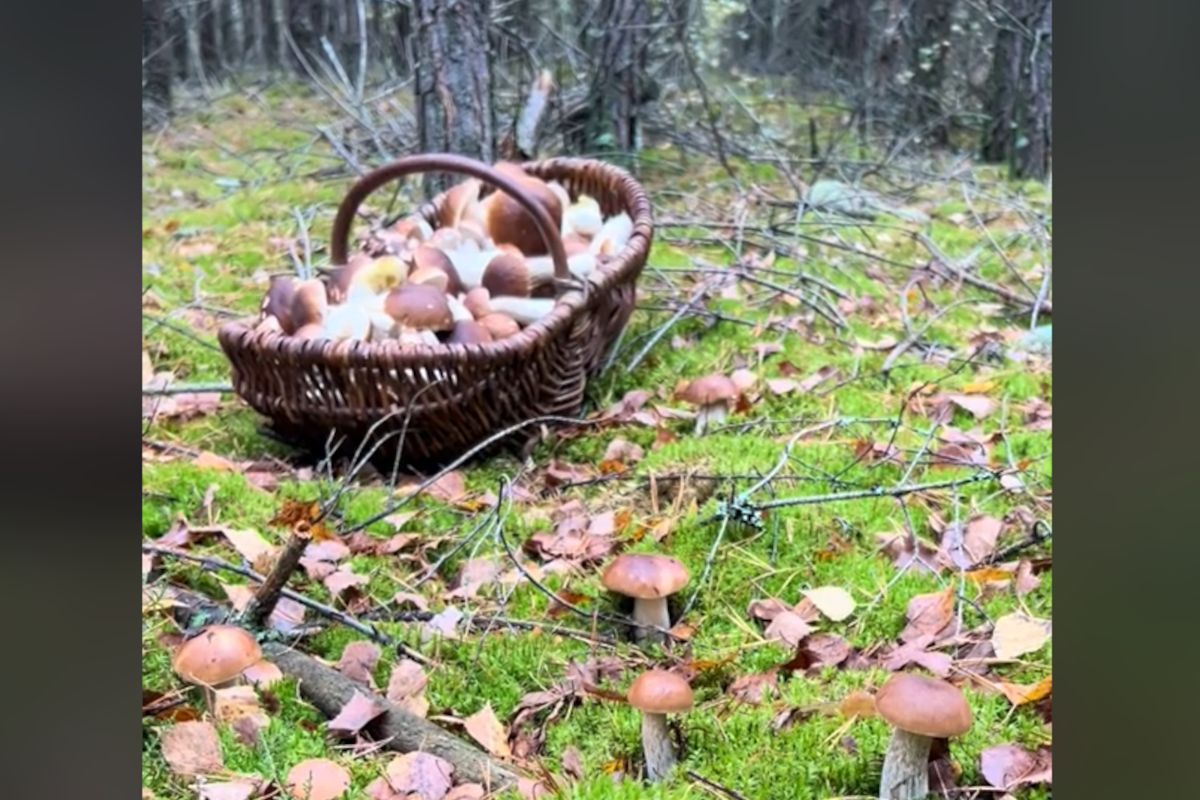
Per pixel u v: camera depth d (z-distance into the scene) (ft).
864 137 7.16
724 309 6.03
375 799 3.57
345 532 4.52
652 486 4.72
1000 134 7.00
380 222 6.66
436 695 3.90
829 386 5.39
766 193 6.95
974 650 4.00
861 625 4.12
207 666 3.65
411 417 4.67
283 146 7.49
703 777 3.62
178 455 4.96
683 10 7.12
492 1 6.98
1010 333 5.69
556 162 6.00
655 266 6.41
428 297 4.80
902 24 7.07
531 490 4.79
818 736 3.71
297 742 3.71
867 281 6.16
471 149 6.70
